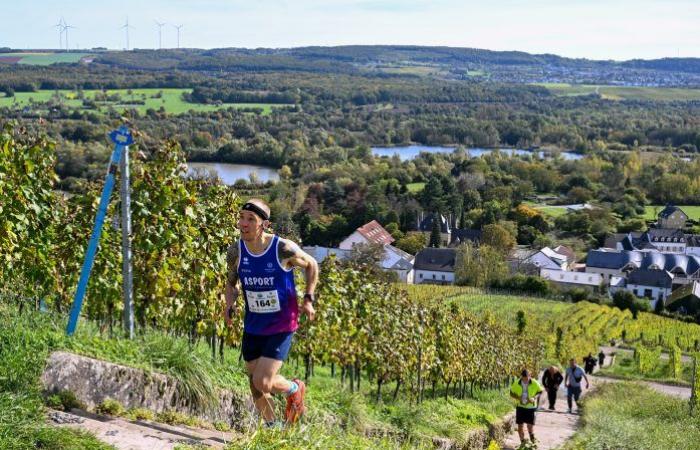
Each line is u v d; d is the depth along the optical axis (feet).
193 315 34.86
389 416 40.50
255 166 466.29
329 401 34.91
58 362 21.12
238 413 27.27
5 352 20.51
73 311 24.64
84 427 19.07
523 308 253.24
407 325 57.67
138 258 32.27
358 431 33.55
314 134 606.96
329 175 436.35
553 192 528.22
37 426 17.51
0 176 29.53
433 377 66.08
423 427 40.86
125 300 27.99
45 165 31.65
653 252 388.98
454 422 45.52
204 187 37.14
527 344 112.06
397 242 384.06
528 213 438.81
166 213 32.55
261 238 19.43
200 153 470.39
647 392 96.32
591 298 300.81
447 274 353.51
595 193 519.60
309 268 19.98
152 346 26.07
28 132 31.45
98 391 21.81
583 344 175.83
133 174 31.91
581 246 426.10
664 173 552.41
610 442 51.83
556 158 602.85
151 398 23.52
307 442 19.54
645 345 210.38
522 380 49.62
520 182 495.82
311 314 19.90
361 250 306.76
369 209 389.80
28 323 23.67
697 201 528.63
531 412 49.37
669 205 466.29
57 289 32.14
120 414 21.68
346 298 49.24
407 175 478.18
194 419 24.08
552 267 360.07
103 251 32.07
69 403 20.65
